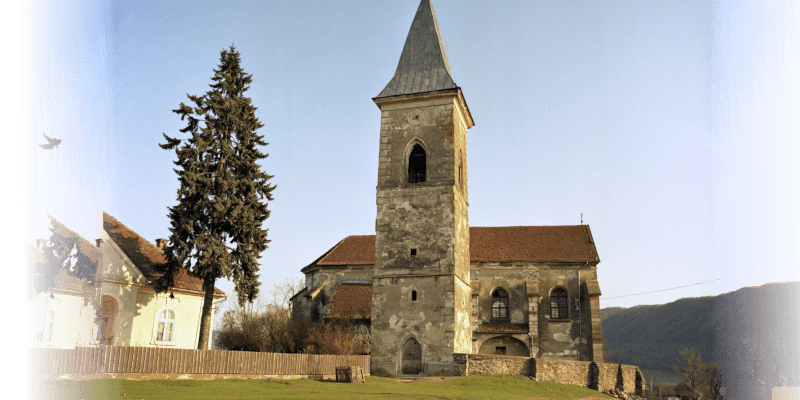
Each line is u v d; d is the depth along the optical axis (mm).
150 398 16750
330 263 46938
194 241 32281
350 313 40875
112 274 31344
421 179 35344
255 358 25406
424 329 30984
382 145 34781
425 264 32062
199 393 18891
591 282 43188
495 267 45188
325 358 28781
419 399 20797
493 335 42656
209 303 33531
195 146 33750
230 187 34250
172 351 22328
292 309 47031
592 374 32969
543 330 43031
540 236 48250
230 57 36969
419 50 37062
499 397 23578
